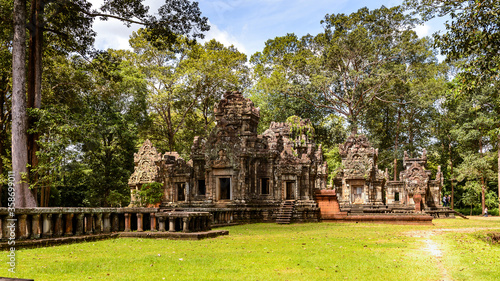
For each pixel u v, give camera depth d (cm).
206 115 7062
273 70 7531
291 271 1194
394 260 1377
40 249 1588
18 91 2377
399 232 2478
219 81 6538
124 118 5547
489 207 7031
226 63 6662
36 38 2625
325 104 7744
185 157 6825
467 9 2256
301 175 4028
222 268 1227
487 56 2270
